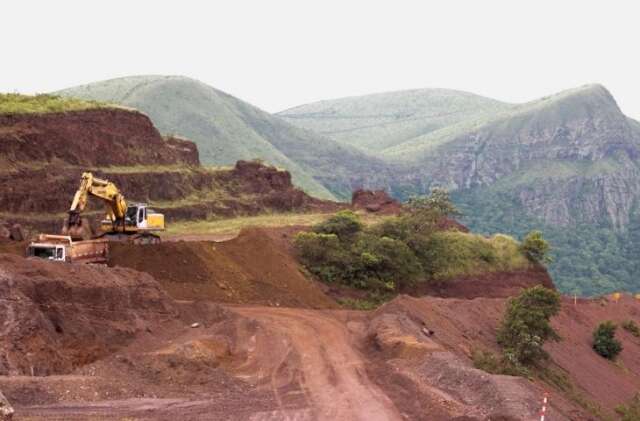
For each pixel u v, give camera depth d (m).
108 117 76.25
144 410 21.00
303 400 23.39
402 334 32.09
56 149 66.06
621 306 72.56
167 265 41.62
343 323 37.25
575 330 58.41
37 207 59.22
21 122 64.56
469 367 26.98
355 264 56.91
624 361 58.59
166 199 77.25
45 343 24.23
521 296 45.09
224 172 91.50
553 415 22.78
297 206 94.94
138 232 43.09
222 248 46.91
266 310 39.66
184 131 171.62
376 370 27.75
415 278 61.44
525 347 42.47
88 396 21.70
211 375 25.42
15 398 20.39
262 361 28.61
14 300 24.67
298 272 51.38
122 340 27.91
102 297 28.97
